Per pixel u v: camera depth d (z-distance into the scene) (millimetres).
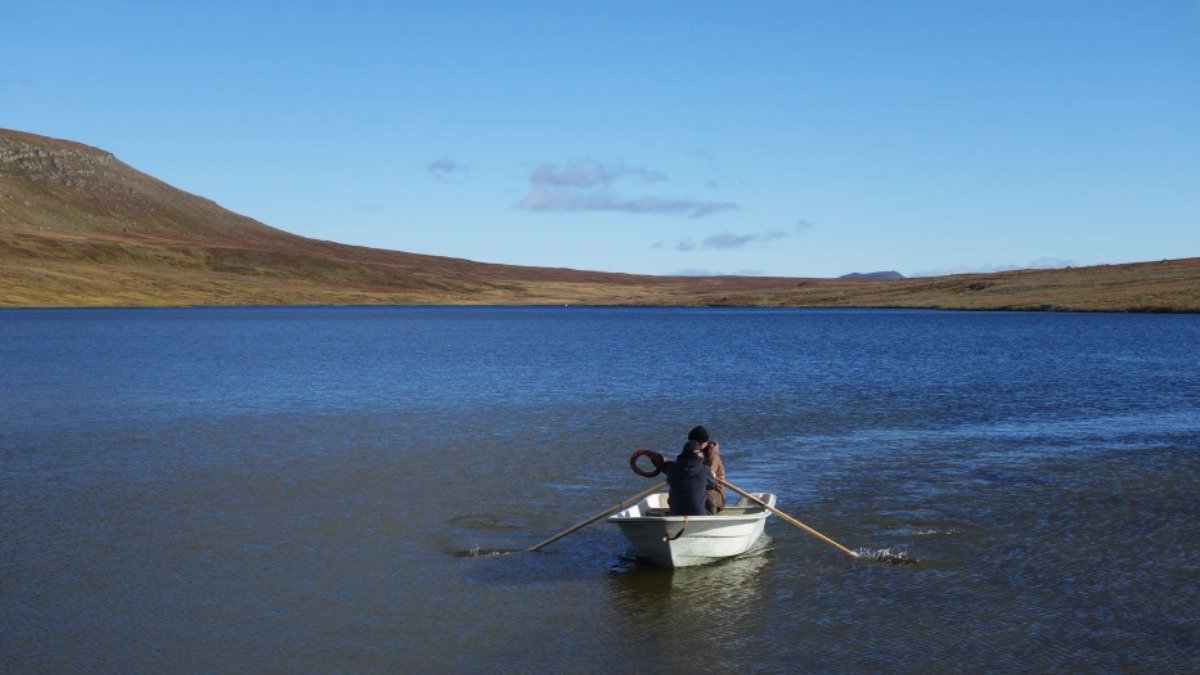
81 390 38844
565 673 10883
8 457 23328
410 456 23672
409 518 17562
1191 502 18516
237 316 147375
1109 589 13508
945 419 30250
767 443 25766
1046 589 13547
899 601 13148
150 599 13156
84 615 12539
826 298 197000
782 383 42250
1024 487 20047
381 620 12469
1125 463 22609
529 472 21797
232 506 18344
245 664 11094
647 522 14336
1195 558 14875
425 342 77562
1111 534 16266
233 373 47094
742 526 14805
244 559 14992
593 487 20250
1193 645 11555
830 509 18219
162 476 21125
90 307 179000
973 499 18953
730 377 45344
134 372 47500
